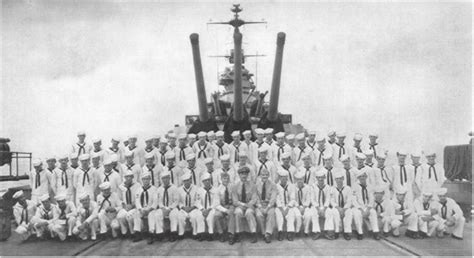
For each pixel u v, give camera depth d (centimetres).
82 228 776
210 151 991
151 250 701
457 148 1017
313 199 819
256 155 988
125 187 837
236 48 888
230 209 760
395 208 818
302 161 949
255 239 761
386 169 928
